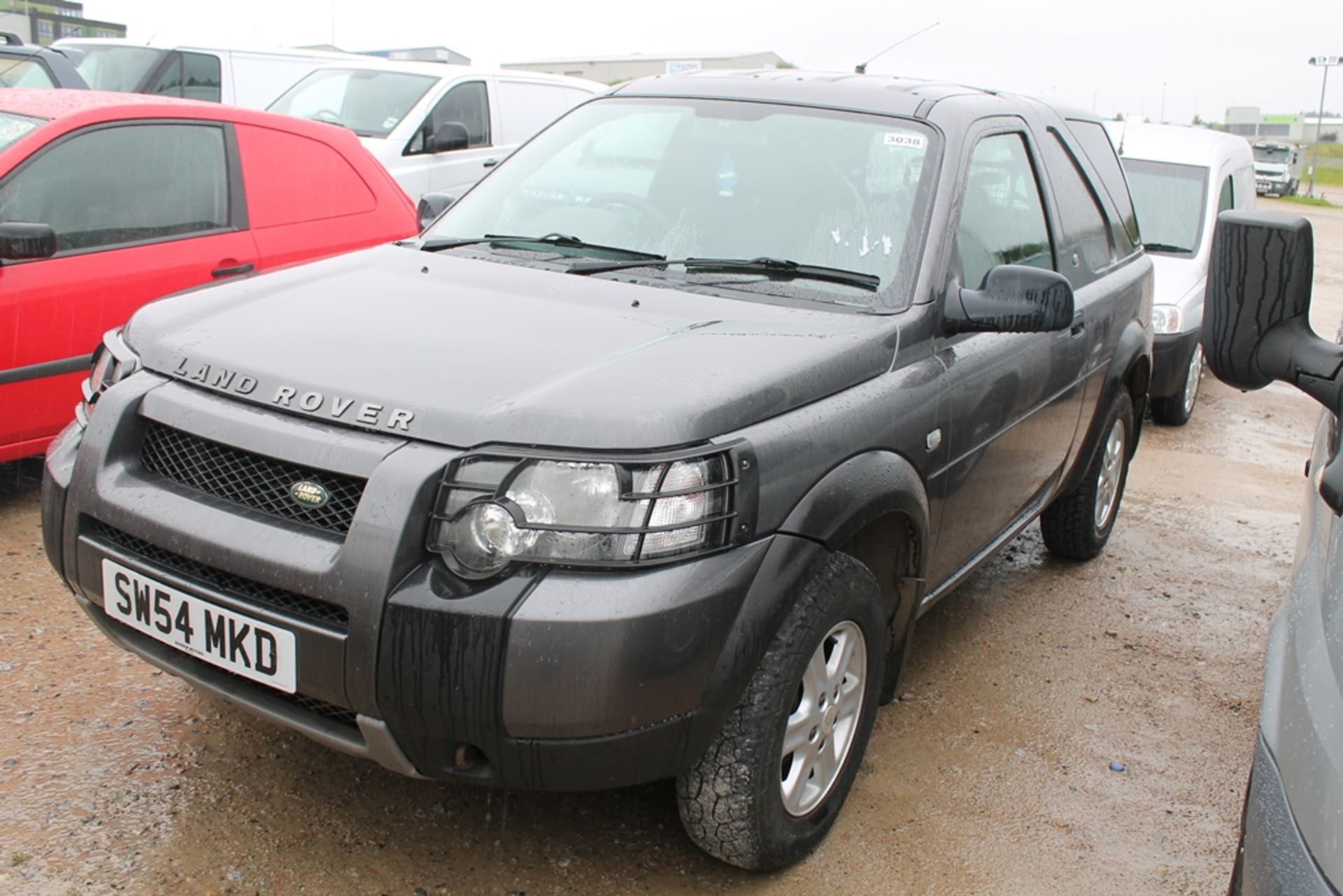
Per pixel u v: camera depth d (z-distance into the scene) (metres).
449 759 2.33
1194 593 4.96
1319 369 1.83
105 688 3.39
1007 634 4.38
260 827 2.84
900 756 3.44
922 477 3.02
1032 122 4.14
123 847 2.72
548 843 2.87
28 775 2.95
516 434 2.29
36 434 4.48
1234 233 1.87
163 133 4.95
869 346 2.87
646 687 2.23
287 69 10.57
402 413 2.35
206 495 2.50
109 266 4.63
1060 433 4.12
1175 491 6.50
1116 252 4.74
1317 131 43.34
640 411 2.31
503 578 2.23
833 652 2.80
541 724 2.21
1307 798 1.58
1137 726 3.76
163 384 2.66
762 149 3.48
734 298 3.01
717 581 2.32
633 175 3.55
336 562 2.26
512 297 2.96
